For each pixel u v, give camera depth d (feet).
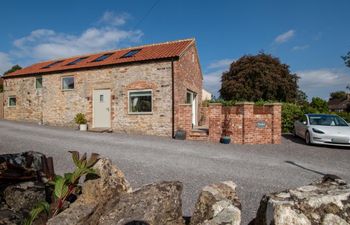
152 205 9.10
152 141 38.11
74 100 55.36
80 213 9.73
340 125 39.68
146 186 10.31
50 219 9.53
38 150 27.73
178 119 44.47
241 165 23.91
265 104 39.40
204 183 17.94
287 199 7.47
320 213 6.91
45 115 59.93
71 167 21.17
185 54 50.47
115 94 50.55
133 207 9.09
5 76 68.44
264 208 7.82
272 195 7.89
